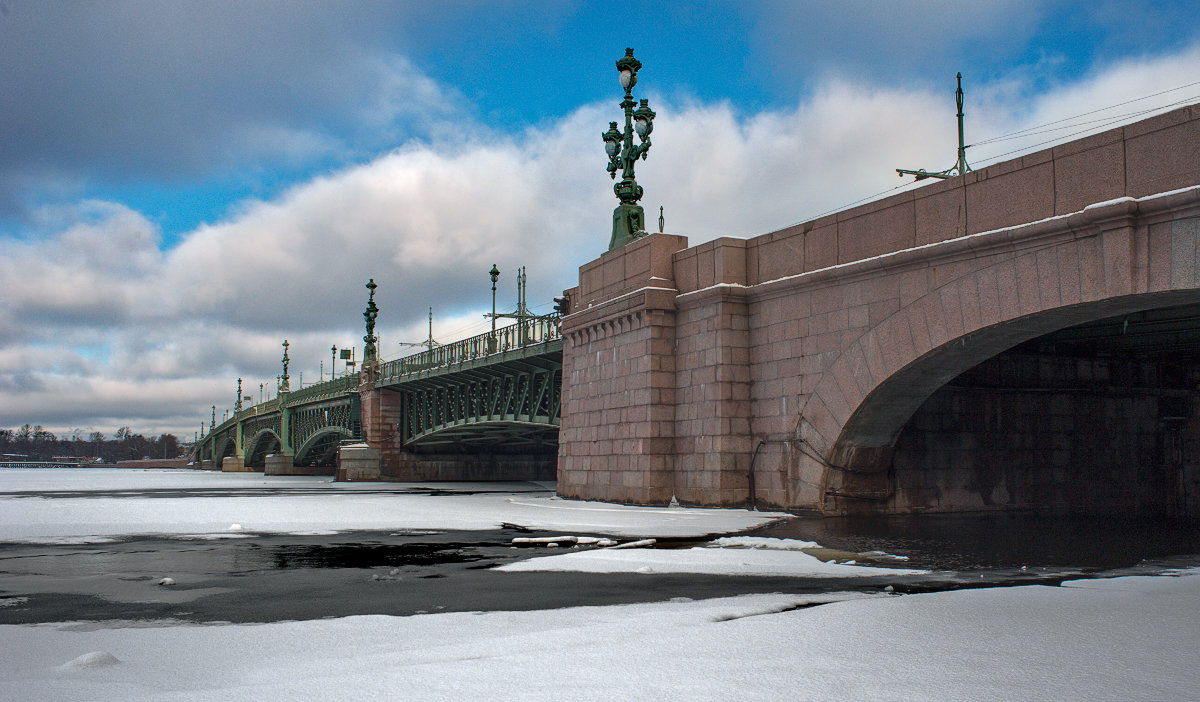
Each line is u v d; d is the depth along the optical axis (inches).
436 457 3125.0
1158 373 1207.6
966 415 1071.0
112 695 234.1
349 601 438.9
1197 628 323.0
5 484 2989.7
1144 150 671.1
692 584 487.2
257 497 1791.3
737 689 234.8
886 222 904.9
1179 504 1192.8
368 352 3142.2
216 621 383.6
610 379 1304.1
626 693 231.6
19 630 353.7
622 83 1373.0
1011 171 774.5
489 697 228.5
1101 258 686.5
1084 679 243.6
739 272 1113.4
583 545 725.9
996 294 772.6
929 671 254.2
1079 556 631.2
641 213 1366.9
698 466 1119.0
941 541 733.9
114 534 867.4
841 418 939.3
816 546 687.7
